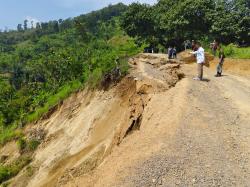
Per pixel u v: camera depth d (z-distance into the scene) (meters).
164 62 27.00
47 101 33.38
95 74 27.39
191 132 11.91
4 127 35.56
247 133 12.35
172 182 9.38
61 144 24.41
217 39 48.28
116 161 12.48
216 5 50.03
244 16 48.12
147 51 49.53
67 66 35.72
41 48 154.75
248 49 34.12
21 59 142.88
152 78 20.12
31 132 29.56
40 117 30.44
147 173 9.93
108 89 24.48
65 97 29.53
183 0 52.16
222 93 17.11
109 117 21.77
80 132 23.48
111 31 123.00
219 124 12.85
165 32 53.94
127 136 14.80
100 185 11.45
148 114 14.73
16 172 25.50
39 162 24.39
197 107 14.16
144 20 55.53
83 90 28.06
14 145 30.38
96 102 24.61
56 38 162.75
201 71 19.56
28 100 36.06
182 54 33.84
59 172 21.06
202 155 10.56
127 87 21.97
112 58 28.11
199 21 49.38
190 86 17.30
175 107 14.09
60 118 28.02
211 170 9.83
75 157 20.81
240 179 9.52
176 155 10.52
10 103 36.75
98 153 17.16
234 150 11.06
